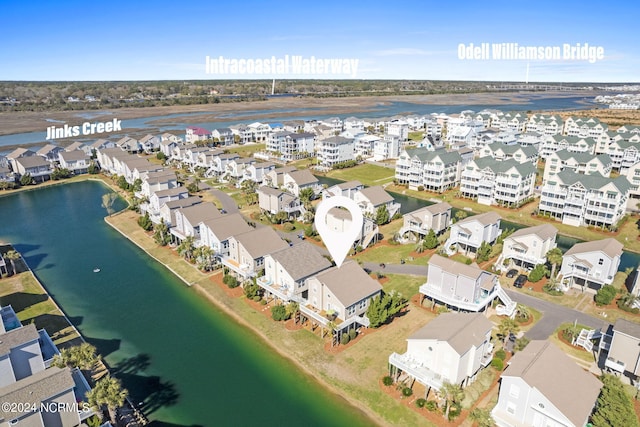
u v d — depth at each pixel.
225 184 125.12
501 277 68.88
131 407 43.59
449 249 77.00
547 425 37.41
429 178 117.81
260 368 49.72
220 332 56.62
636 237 85.12
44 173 132.75
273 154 160.75
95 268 75.31
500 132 168.50
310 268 61.06
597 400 39.03
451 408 42.19
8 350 42.56
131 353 52.59
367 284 56.50
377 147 160.12
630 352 45.03
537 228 72.12
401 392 44.72
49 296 65.38
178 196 97.31
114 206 109.88
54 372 40.12
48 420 37.78
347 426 41.56
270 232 70.69
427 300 62.06
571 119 179.88
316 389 46.22
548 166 120.50
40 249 83.75
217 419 42.59
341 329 52.25
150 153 168.62
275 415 43.06
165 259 77.88
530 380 37.78
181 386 47.03
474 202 108.69
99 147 156.25
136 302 64.12
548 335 54.19
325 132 183.00
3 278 71.25
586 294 64.00
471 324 45.50
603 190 87.31
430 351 43.91
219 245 72.00
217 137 181.88
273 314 58.16
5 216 103.50
